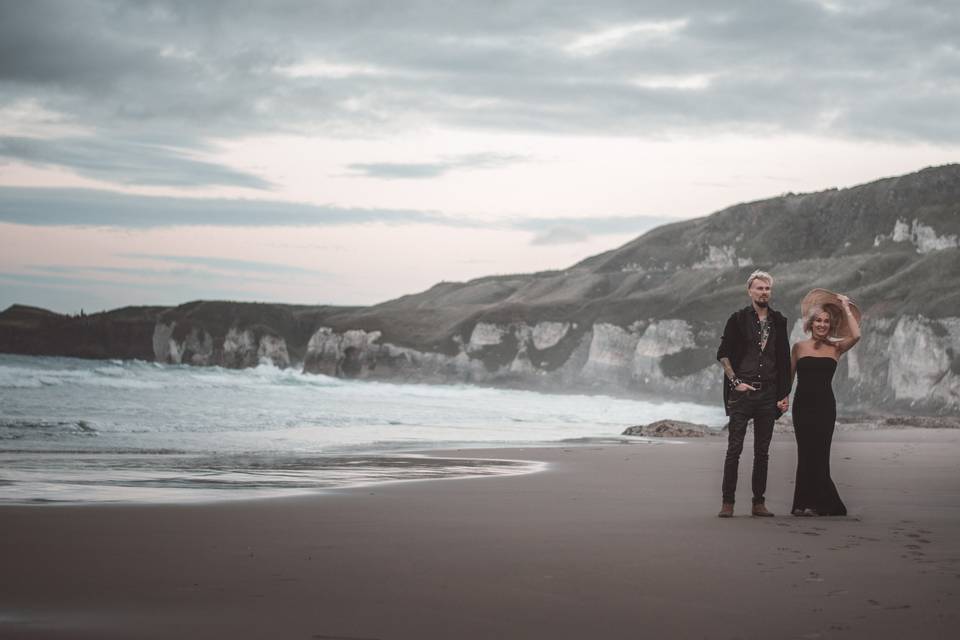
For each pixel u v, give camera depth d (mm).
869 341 100625
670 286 141250
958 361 88000
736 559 5020
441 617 3723
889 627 3533
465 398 57156
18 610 3830
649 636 3432
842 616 3713
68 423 19516
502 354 145875
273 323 188250
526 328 147375
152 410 26438
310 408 32406
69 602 3984
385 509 7566
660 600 4020
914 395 90188
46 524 6371
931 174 153000
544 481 10742
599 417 37875
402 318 164750
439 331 158000
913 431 27719
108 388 40031
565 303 151625
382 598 4070
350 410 32594
